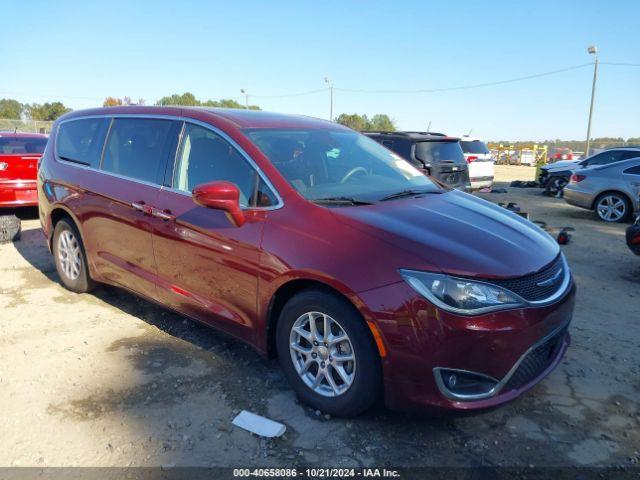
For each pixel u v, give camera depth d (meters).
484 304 2.60
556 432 2.97
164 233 3.81
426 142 9.30
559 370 3.70
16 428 2.94
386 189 3.70
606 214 10.73
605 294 5.47
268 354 3.31
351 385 2.87
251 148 3.49
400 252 2.75
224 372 3.57
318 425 2.97
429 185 4.07
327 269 2.83
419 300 2.61
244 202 3.39
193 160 3.79
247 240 3.23
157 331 4.25
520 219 3.70
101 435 2.88
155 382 3.44
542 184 17.22
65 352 3.86
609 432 2.98
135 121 4.40
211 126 3.76
